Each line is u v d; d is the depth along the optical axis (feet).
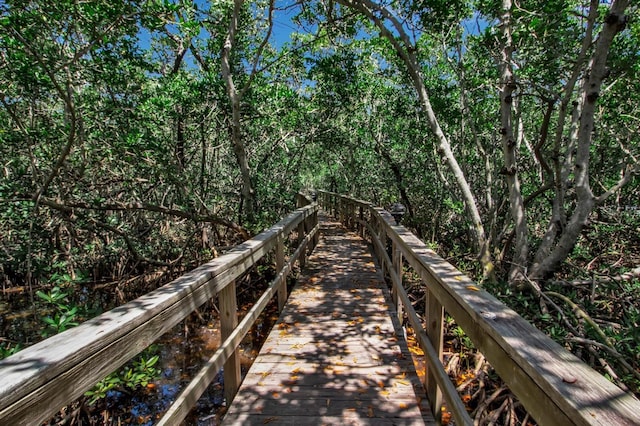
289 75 37.96
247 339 17.88
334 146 55.36
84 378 3.76
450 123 30.40
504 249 23.58
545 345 3.61
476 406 12.11
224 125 29.32
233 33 24.30
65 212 20.72
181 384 14.58
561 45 16.98
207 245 28.22
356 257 23.50
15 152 20.54
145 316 4.92
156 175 23.68
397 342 11.32
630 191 29.40
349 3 21.66
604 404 2.59
